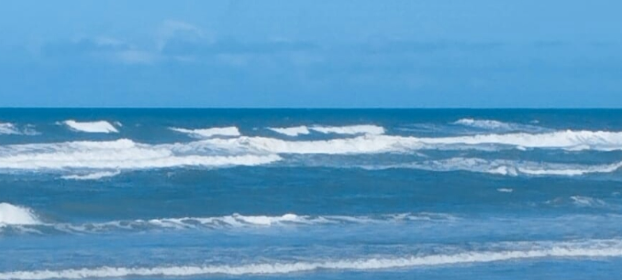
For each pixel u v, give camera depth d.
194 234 29.06
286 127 72.75
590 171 49.19
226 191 39.00
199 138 63.28
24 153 49.22
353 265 24.03
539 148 62.56
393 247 26.69
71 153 49.56
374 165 51.03
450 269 23.95
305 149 56.28
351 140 58.22
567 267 24.47
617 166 50.94
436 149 59.25
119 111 129.62
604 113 129.62
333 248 26.48
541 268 24.28
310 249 26.30
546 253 26.09
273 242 27.56
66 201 34.72
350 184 41.59
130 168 46.88
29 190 38.09
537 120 99.44
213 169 46.06
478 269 24.02
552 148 62.75
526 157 56.53
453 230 30.33
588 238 28.80
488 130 76.88
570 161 55.16
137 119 92.00
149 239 28.05
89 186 39.72
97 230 29.58
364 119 101.94
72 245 26.83
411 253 25.70
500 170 48.09
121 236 28.58
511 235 29.31
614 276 23.52
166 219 31.67
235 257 24.94
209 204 35.69
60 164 47.28
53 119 93.81
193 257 24.89
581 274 23.66
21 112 120.56
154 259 24.55
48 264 23.70
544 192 40.91
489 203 37.56
